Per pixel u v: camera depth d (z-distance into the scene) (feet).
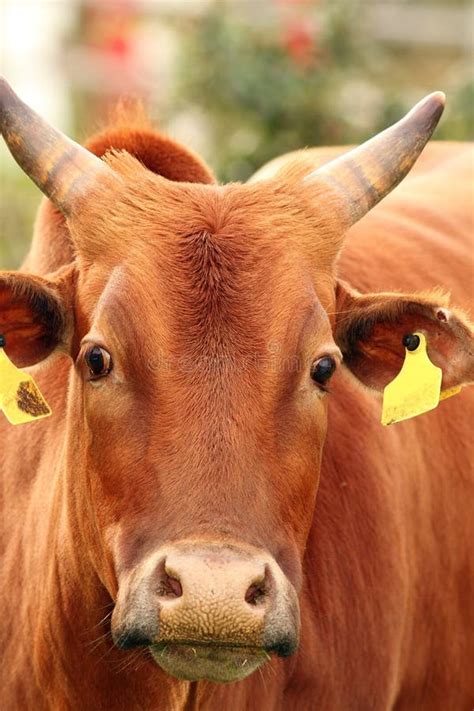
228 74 74.43
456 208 46.29
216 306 27.76
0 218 69.72
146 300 27.96
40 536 33.22
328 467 36.35
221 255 28.27
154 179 30.12
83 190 29.89
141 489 27.32
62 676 31.86
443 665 39.88
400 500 37.70
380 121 76.28
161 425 27.35
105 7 97.09
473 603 40.70
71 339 30.30
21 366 30.42
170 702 31.24
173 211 29.12
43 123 30.32
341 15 77.25
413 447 38.78
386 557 36.86
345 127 75.20
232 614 24.86
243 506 26.68
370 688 36.60
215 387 27.25
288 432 28.09
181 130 76.23
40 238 36.50
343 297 31.65
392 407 31.24
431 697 39.88
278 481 27.63
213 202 29.43
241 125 75.00
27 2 100.83
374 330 31.37
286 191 30.25
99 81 91.81
